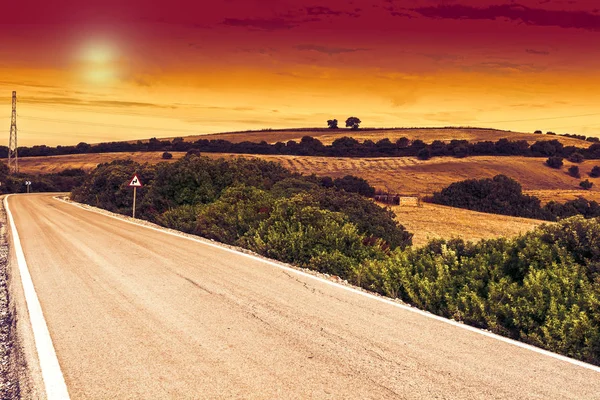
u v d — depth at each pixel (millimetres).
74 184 90812
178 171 26125
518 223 45062
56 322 6328
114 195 35125
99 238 15203
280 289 8297
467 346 5660
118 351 5285
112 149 127500
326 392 4297
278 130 148250
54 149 128250
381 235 19672
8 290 8148
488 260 9062
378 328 6234
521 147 103188
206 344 5512
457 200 59812
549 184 81500
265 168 35688
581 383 4688
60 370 4781
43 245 13555
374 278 9188
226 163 27625
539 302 7035
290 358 5109
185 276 9273
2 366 4926
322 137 129875
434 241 10492
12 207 32781
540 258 8547
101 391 4312
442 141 114188
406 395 4262
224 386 4410
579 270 8062
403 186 77500
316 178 37531
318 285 8695
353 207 22578
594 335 6090
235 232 15789
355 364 4969
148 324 6242
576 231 8750
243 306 7137
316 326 6238
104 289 8164
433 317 6863
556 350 6055
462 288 8125
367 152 107062
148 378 4582
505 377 4758
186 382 4492
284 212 14828
